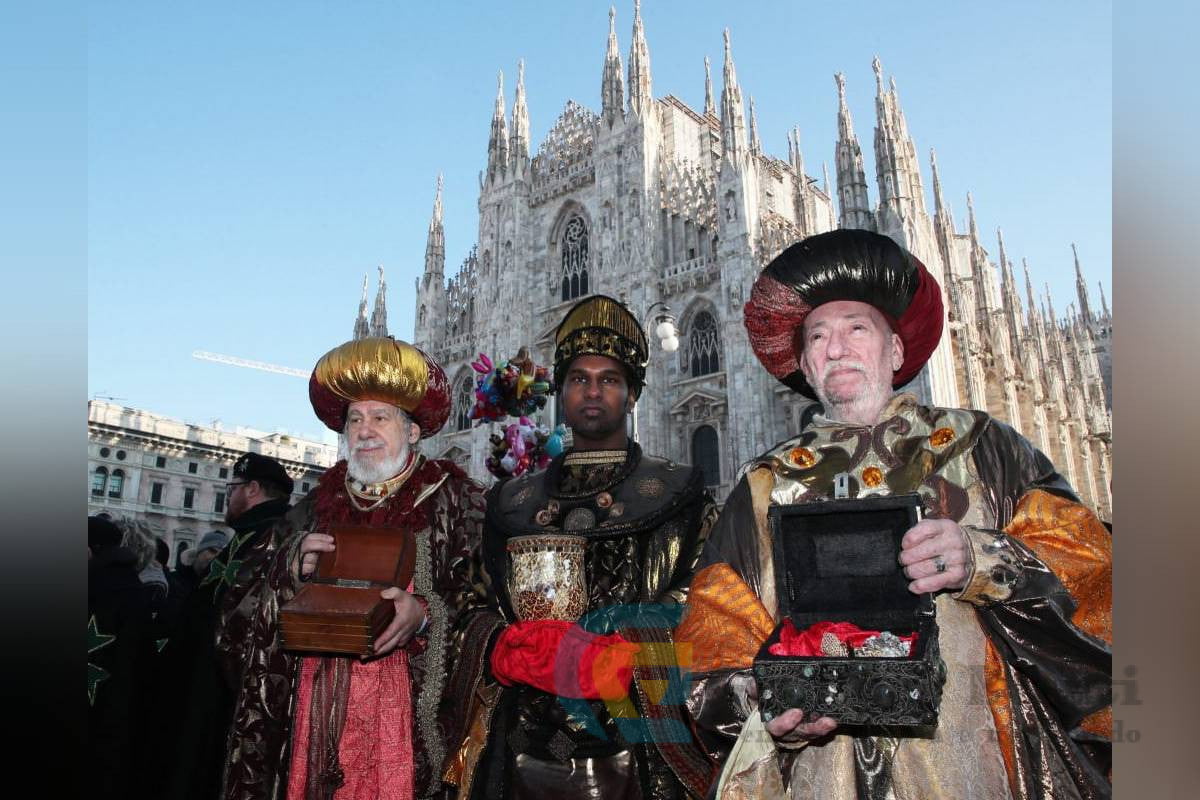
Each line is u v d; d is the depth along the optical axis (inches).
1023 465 125.5
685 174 1764.3
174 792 211.5
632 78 1803.6
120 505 2156.7
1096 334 2527.1
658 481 175.5
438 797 171.9
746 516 135.3
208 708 215.6
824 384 138.4
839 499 112.9
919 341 150.1
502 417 265.3
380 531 169.0
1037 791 106.8
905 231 1344.7
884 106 1424.7
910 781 109.1
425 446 2038.6
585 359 190.1
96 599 236.1
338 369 190.5
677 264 1658.5
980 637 115.3
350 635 148.2
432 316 2160.4
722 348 1528.1
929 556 103.6
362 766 163.2
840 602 111.7
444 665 172.7
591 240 1844.2
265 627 171.6
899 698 93.4
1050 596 105.3
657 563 162.6
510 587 163.2
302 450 2706.7
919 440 129.4
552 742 150.9
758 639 120.4
